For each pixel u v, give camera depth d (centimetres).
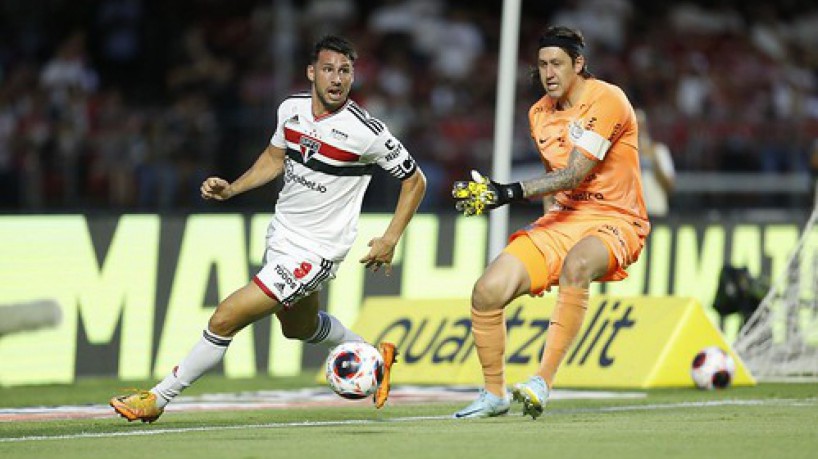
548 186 2578
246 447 2183
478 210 2534
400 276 4412
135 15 7294
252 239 4259
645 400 3147
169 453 2114
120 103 6631
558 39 2638
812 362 3838
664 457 2038
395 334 3747
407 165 2589
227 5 7419
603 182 2683
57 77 6606
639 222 2711
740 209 6425
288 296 2583
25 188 5906
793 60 8112
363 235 4359
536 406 2550
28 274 3922
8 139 5984
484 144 6369
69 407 3156
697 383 3419
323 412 2923
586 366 3456
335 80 2514
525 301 3634
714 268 4816
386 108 6681
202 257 4175
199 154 6034
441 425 2556
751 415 2748
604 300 3584
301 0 7550
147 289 4091
